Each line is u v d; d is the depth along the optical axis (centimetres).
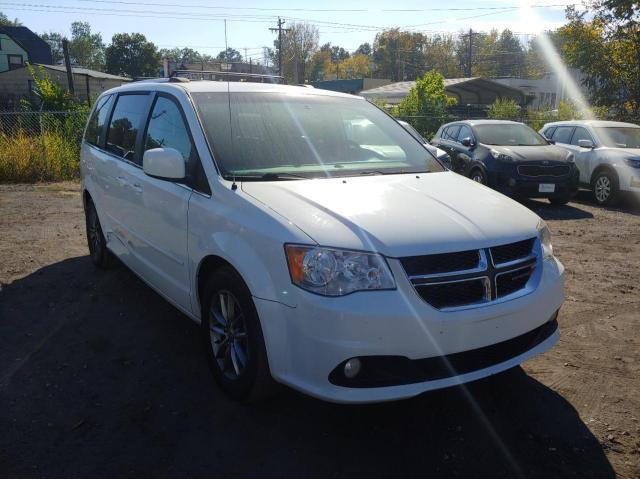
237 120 398
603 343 441
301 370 288
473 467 289
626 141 1184
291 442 309
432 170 428
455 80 3481
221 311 348
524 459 296
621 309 516
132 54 7138
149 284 458
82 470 283
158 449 301
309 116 432
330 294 280
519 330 312
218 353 352
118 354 410
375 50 9400
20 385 364
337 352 277
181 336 441
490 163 1082
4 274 586
